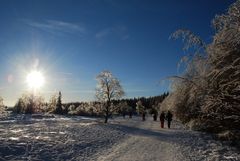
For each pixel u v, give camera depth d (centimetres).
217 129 2481
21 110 9500
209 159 1390
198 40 1631
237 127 1961
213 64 1557
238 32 1462
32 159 1328
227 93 1420
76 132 2581
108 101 4616
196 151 1630
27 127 3062
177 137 2322
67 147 1700
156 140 2131
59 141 1911
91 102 4697
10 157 1334
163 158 1408
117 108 4688
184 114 3378
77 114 9550
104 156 1478
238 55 1455
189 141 2062
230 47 1476
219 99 1466
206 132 2680
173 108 3581
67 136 2230
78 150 1634
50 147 1653
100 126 3434
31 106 9456
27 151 1496
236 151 1623
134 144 1925
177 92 2928
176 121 4675
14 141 1758
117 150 1673
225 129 2178
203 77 1544
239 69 1392
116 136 2395
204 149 1703
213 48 1535
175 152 1590
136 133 2695
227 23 1536
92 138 2188
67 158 1415
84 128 3036
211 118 2277
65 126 3284
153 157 1434
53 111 10700
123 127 3438
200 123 2909
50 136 2177
